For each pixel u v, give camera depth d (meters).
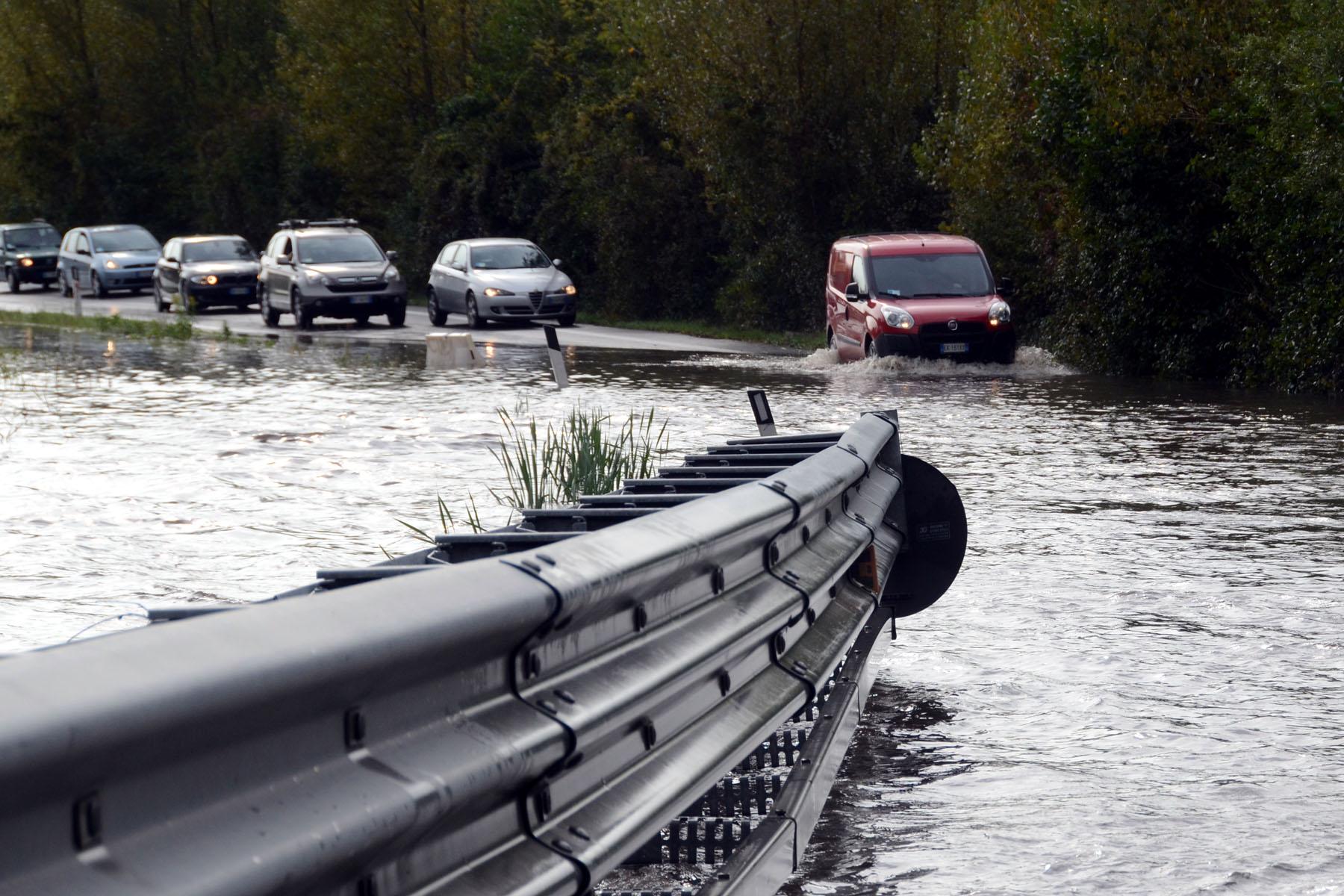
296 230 77.81
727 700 8.66
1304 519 22.19
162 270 91.62
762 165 73.50
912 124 71.56
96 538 20.45
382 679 4.96
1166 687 13.38
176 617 7.66
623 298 85.81
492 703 5.87
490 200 100.75
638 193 83.81
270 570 18.34
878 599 12.69
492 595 5.72
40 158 155.25
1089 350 52.00
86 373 49.78
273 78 145.62
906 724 12.30
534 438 23.38
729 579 8.92
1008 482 25.97
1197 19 47.22
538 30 101.06
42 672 3.68
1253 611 16.31
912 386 45.47
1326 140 42.28
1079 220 52.38
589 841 6.29
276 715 4.42
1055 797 10.54
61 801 3.65
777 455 14.02
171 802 4.04
